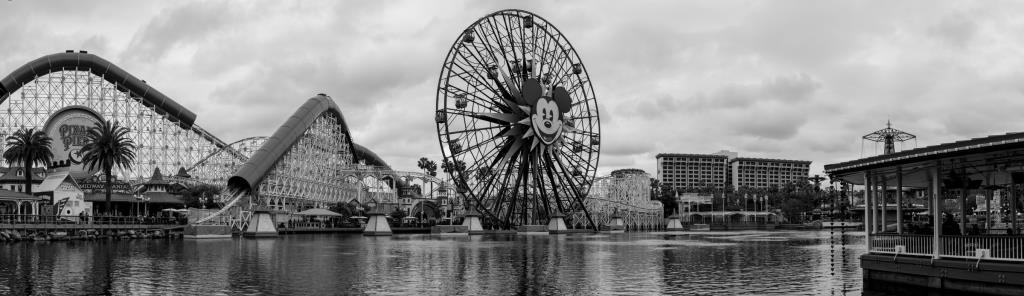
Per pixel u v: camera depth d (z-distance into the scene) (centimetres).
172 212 15325
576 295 4541
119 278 5347
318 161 17738
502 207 17150
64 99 16600
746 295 4497
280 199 16000
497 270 6150
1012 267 3631
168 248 8869
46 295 4469
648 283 5175
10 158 12419
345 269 6153
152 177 16375
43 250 8238
